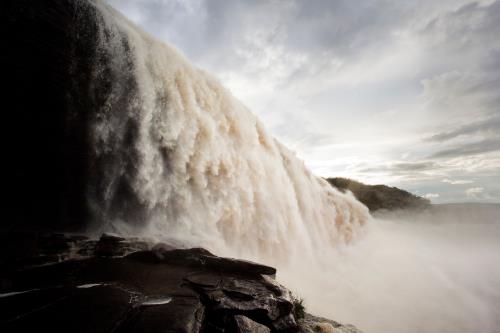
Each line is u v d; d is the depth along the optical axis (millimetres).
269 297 4012
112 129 7520
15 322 2754
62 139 6457
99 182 7156
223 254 9422
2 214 5434
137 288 3949
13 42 5480
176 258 5520
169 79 9656
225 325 3373
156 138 8891
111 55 7590
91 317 2932
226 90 13883
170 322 2963
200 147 10602
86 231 6684
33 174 5965
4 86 5473
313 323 4543
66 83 6469
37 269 4488
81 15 6832
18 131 5734
